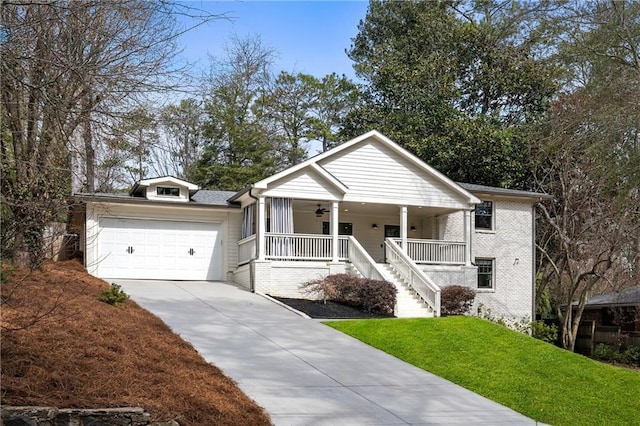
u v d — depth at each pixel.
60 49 9.94
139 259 25.00
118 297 16.69
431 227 29.42
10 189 9.74
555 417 12.27
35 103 10.32
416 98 39.31
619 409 13.09
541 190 34.84
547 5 22.33
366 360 15.05
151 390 9.81
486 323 19.42
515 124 39.66
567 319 28.84
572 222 30.22
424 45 42.69
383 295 21.56
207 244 26.11
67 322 12.62
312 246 24.66
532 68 39.09
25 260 11.89
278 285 23.75
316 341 16.48
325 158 25.23
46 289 15.56
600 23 20.77
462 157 36.81
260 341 15.84
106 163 13.05
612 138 19.45
